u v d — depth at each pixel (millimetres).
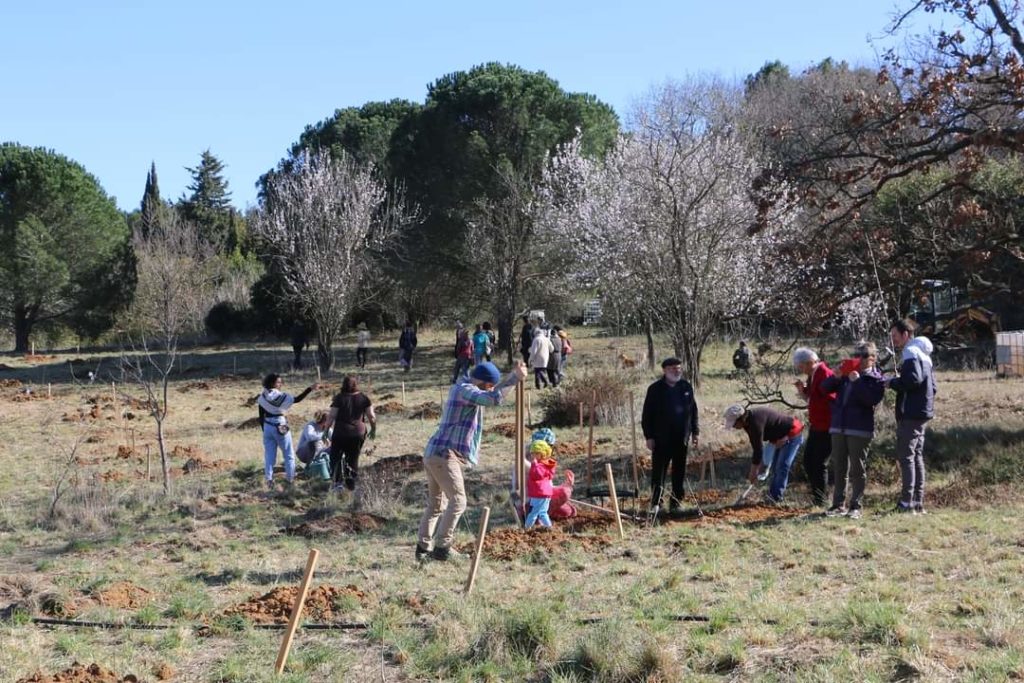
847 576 7715
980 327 26391
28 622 7574
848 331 27828
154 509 13094
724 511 10695
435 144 38812
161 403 27156
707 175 23344
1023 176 15078
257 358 40375
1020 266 13734
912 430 9859
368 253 38406
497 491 12953
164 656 6742
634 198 24891
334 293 34844
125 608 8031
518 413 9844
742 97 40125
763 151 25422
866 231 13812
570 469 14352
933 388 9938
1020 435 12688
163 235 52656
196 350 45469
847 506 10211
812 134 25062
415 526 11320
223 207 84625
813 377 10828
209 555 10281
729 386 22984
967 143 12398
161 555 10422
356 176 38625
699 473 13234
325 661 6559
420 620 7324
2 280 46656
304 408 25375
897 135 13445
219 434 21609
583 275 30391
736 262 22969
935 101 12289
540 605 7121
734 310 23984
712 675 5793
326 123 55094
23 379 34875
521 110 37688
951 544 8469
